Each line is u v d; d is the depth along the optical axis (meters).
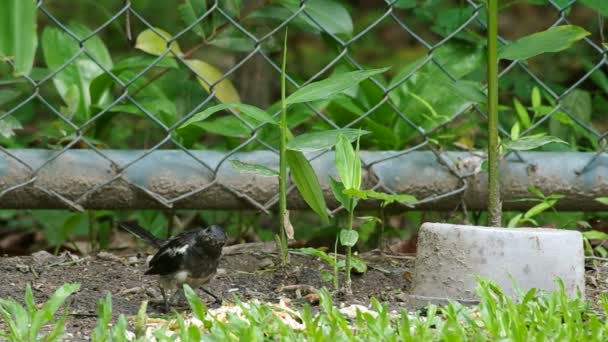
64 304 8.06
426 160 9.84
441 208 10.03
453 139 10.66
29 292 6.92
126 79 10.44
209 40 9.94
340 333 6.47
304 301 8.30
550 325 6.55
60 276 8.95
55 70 9.62
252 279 9.02
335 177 9.73
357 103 10.52
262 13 9.89
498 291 7.18
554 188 9.91
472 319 6.66
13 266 9.15
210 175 9.55
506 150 9.84
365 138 10.62
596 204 10.05
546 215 10.66
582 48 16.03
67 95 9.87
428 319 6.68
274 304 7.73
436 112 10.27
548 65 16.27
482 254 7.63
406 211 10.12
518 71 12.47
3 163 9.29
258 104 14.14
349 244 7.98
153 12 14.23
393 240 11.27
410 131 10.42
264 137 10.30
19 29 6.39
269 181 9.64
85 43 10.51
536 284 7.59
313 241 10.50
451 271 7.74
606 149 10.18
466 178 9.84
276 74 14.99
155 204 9.60
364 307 7.66
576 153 9.98
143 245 12.05
